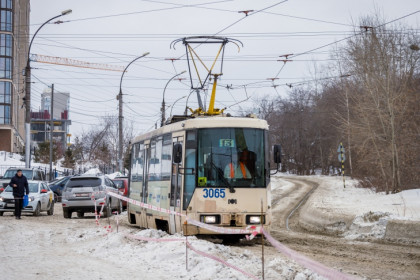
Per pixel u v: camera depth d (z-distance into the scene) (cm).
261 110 9862
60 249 1496
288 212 3362
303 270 1104
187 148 1712
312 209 2761
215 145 1683
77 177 2920
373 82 4122
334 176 7744
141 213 2172
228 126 1697
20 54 12138
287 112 9588
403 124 4119
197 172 1667
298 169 9519
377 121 4206
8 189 2991
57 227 2173
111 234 1628
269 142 1731
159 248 1371
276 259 1181
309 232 2294
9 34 9669
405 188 4050
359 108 4281
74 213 3569
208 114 2017
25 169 3778
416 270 1223
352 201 3256
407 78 4191
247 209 1661
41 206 3039
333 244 1741
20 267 1141
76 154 10481
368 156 4272
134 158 2389
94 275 1054
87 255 1377
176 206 1744
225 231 1108
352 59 4325
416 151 4125
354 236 2000
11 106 9719
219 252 1284
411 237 1805
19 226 2189
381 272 1189
